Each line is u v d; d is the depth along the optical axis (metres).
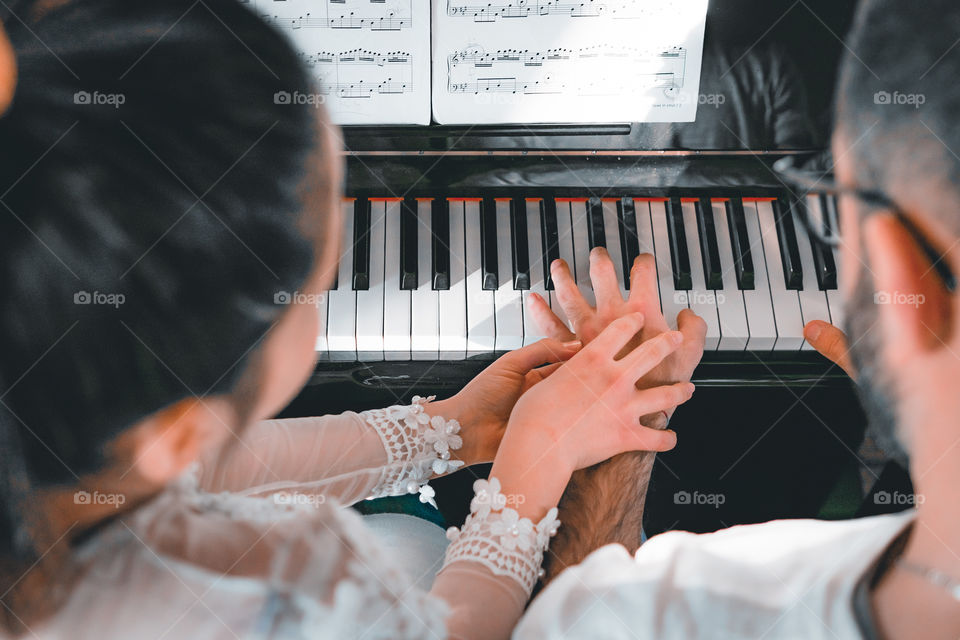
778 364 1.59
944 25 0.53
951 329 0.56
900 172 0.55
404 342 1.54
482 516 1.12
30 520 0.65
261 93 0.61
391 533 1.36
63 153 0.55
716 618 0.72
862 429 1.69
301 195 0.64
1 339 0.57
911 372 0.59
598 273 1.45
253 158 0.60
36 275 0.55
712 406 1.71
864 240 0.58
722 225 1.58
